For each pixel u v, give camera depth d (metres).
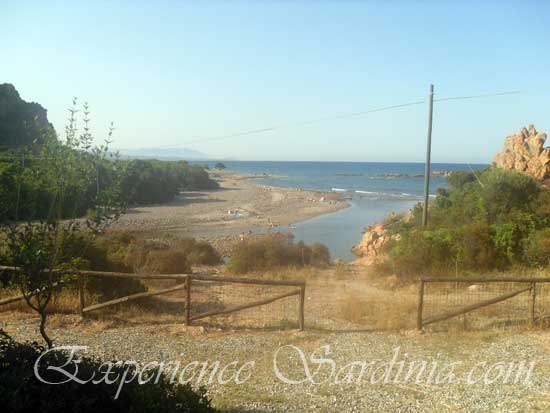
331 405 5.73
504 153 29.94
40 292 5.02
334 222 46.94
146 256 17.16
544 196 18.98
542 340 8.42
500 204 19.44
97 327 9.07
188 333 8.91
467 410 5.59
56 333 8.58
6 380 4.16
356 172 188.50
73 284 10.39
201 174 86.56
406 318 10.02
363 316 10.40
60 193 5.00
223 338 8.62
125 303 10.64
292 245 21.45
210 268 21.84
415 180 127.94
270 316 10.62
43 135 5.07
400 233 22.77
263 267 19.38
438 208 25.20
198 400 4.69
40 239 4.92
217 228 42.44
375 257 23.05
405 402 5.84
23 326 8.88
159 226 42.34
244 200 66.56
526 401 5.81
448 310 10.53
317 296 13.55
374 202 67.50
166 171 76.25
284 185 105.94
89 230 5.33
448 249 16.22
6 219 4.84
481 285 13.45
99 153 5.30
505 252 15.58
